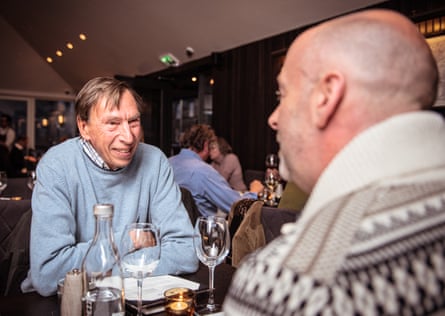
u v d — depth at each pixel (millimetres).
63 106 10789
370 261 413
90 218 1450
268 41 5316
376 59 508
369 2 4008
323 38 546
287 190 2230
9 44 9352
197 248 1081
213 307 992
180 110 7852
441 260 419
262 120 5516
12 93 9961
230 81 6012
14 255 1592
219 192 2865
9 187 3416
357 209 450
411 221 432
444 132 491
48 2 7176
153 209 1564
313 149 564
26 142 9258
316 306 407
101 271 849
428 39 3658
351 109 519
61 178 1376
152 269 962
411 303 401
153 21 6012
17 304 1050
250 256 500
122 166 1408
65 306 874
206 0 5051
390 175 463
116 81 1396
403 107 512
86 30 7344
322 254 433
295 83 576
